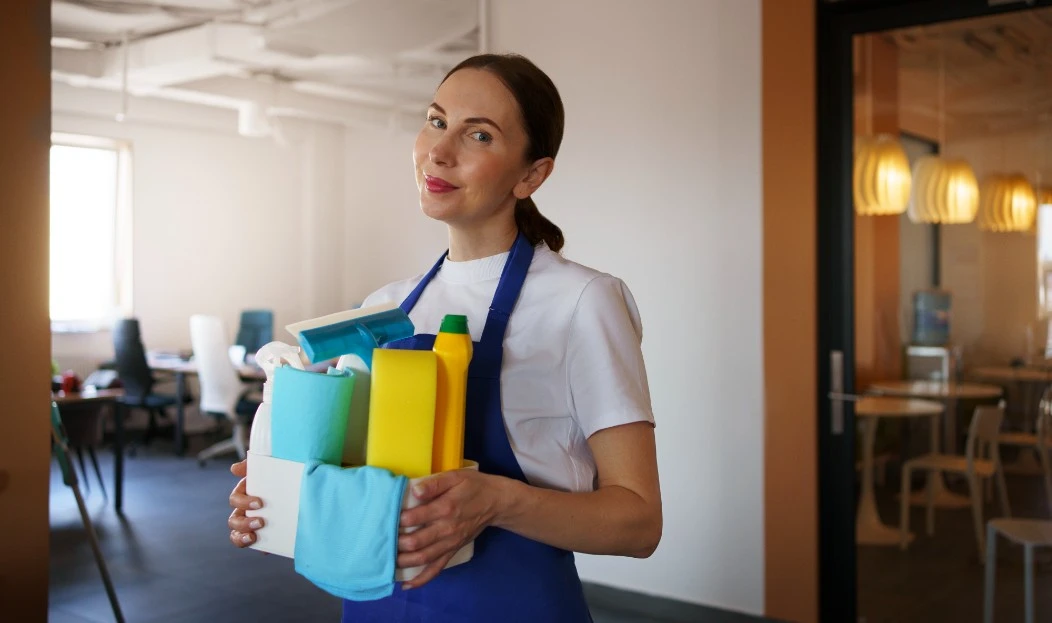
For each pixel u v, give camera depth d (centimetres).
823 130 305
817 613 305
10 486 202
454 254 111
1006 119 272
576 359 100
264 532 89
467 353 88
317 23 512
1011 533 271
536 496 88
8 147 200
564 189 363
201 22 545
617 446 97
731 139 324
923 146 287
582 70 358
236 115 810
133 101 734
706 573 330
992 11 271
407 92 739
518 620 98
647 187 343
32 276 205
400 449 84
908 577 293
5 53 199
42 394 208
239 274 842
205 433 787
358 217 899
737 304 323
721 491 327
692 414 333
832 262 304
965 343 281
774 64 308
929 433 289
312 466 85
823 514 307
